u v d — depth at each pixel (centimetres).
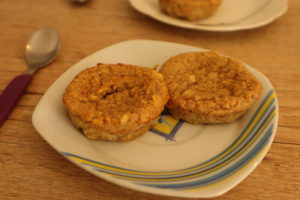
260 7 50
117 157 35
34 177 34
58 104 37
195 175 32
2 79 42
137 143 36
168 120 38
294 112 39
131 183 31
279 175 34
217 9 50
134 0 50
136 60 42
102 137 35
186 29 49
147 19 51
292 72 43
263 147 33
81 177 34
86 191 33
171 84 38
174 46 43
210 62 40
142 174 33
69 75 39
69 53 45
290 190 33
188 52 41
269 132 34
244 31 49
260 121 36
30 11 52
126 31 49
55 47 45
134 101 36
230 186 31
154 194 32
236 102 36
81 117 35
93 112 35
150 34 48
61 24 50
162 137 36
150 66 42
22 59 44
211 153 35
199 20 49
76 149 34
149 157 35
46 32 46
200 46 46
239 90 37
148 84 37
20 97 39
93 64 41
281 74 43
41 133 34
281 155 35
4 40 47
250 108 37
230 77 39
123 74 38
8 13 51
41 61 43
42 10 52
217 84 38
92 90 37
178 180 32
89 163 33
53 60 44
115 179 31
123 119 34
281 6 49
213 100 36
